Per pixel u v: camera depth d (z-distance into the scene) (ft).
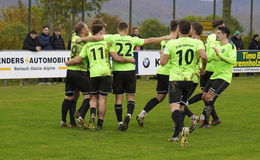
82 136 81.76
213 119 93.86
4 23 244.83
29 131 85.61
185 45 75.10
